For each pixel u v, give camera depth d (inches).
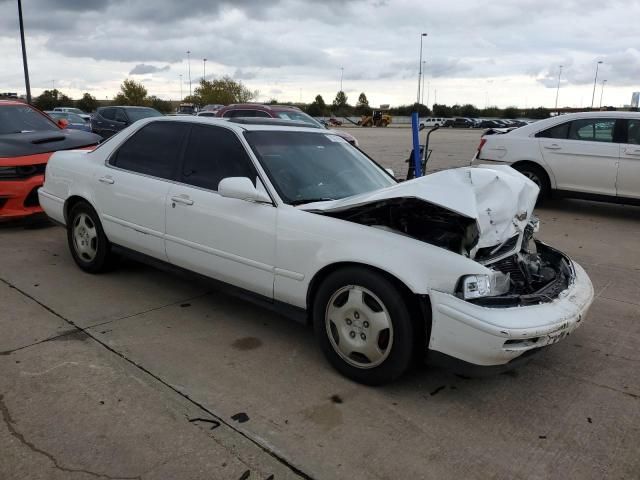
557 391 130.0
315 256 131.0
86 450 102.0
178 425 110.7
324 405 120.2
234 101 2979.8
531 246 163.0
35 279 195.5
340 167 166.6
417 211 133.7
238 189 138.7
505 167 154.3
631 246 266.4
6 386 123.0
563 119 339.3
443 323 113.9
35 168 266.8
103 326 157.4
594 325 170.2
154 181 171.2
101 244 193.8
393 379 124.0
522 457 105.0
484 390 129.3
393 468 100.5
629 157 312.5
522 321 112.6
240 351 144.9
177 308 172.9
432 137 1314.0
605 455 106.3
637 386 133.5
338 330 130.2
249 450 103.9
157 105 2795.3
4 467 96.9
